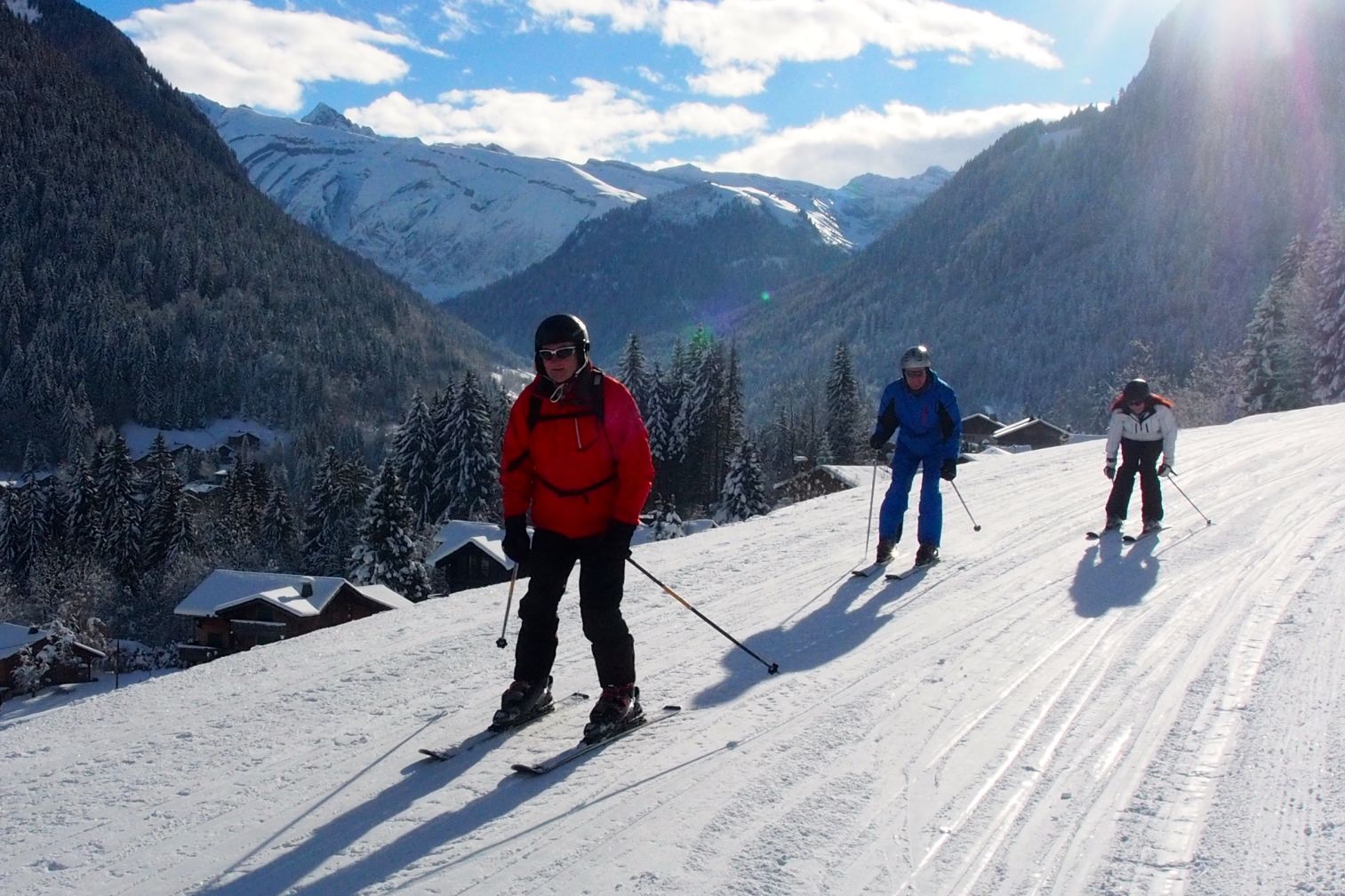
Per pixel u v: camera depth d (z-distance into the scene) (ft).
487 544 144.36
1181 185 650.84
